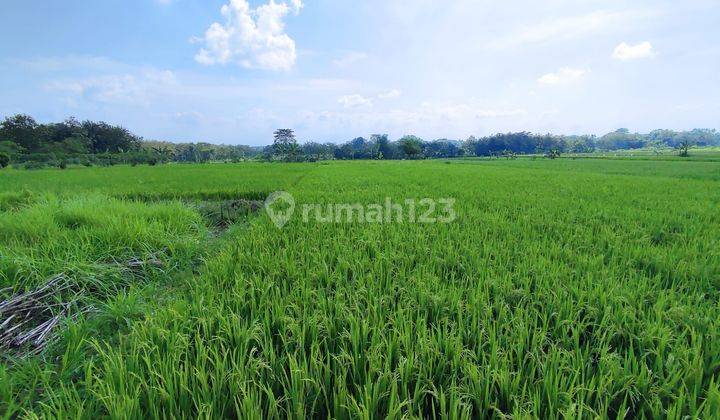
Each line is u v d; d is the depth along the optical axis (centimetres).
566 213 807
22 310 358
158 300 386
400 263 453
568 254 480
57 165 4812
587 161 5594
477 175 2352
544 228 671
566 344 275
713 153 7625
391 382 221
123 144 9125
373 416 201
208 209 1000
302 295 346
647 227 656
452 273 402
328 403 218
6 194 1109
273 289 359
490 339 264
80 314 328
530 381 227
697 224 672
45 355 285
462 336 283
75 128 8350
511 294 352
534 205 949
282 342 284
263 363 232
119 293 369
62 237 520
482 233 612
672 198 1076
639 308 318
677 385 233
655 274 434
